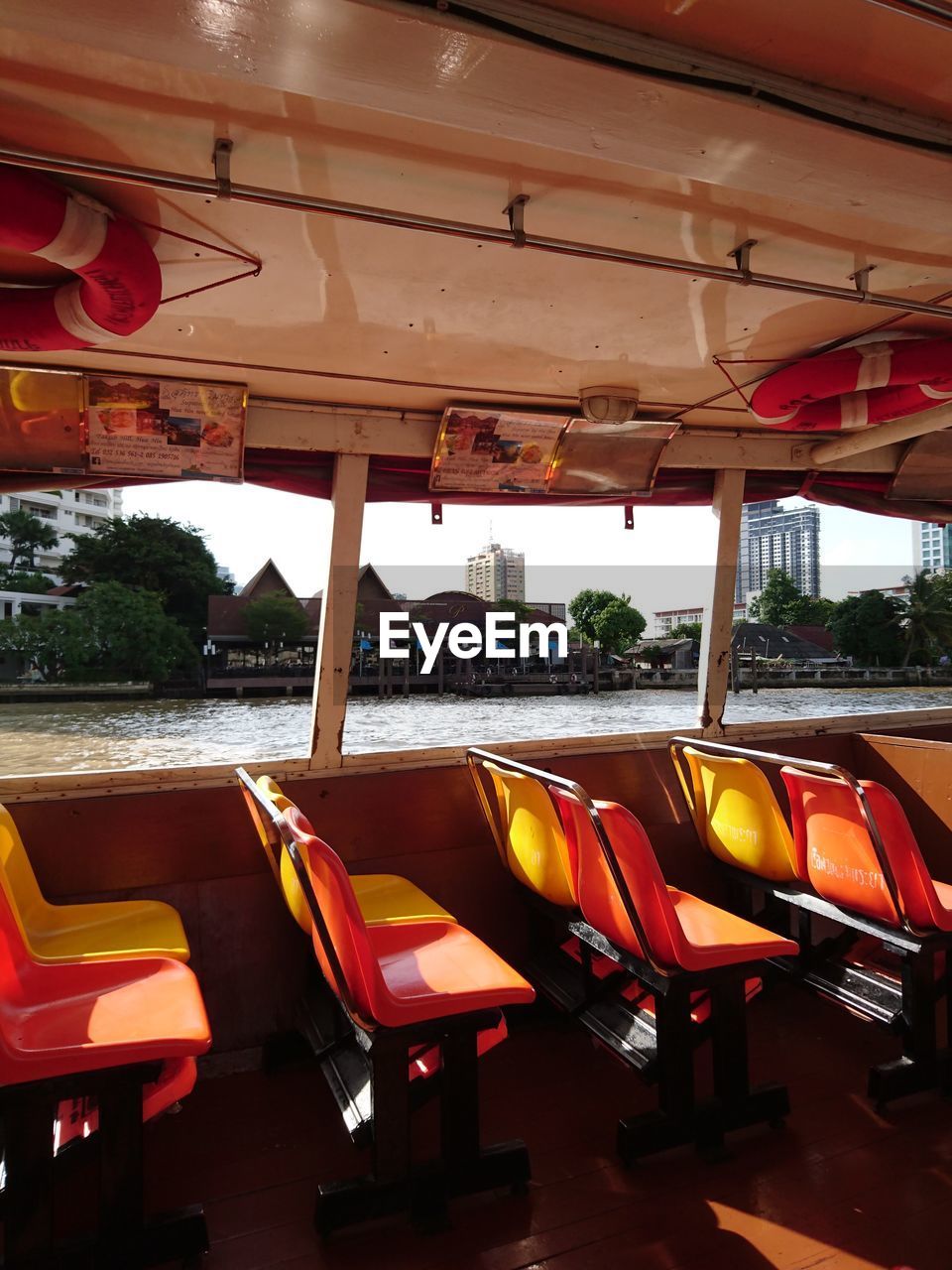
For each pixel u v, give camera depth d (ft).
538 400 11.37
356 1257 6.43
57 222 5.82
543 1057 9.66
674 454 12.69
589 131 5.44
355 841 10.59
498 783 9.98
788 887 9.91
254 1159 7.74
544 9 4.58
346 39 4.47
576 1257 6.39
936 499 14.53
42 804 9.23
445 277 7.76
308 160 6.10
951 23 4.75
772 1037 10.04
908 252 7.80
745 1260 6.31
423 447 11.43
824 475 13.96
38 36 4.64
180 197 6.34
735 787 10.18
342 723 10.61
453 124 5.32
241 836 10.00
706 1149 7.73
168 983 6.95
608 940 8.46
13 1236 5.80
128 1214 6.08
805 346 9.93
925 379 9.34
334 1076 7.89
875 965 10.27
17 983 6.61
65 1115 7.04
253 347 9.17
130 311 6.82
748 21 4.85
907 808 12.82
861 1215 6.79
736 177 6.06
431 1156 7.76
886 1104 8.39
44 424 9.47
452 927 8.29
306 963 9.71
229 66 4.71
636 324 9.05
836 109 5.45
